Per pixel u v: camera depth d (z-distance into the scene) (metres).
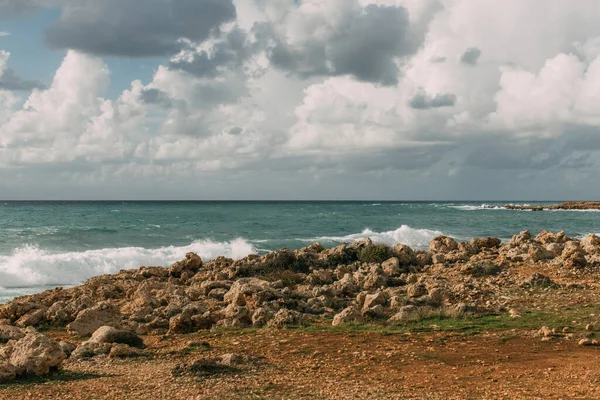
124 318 20.83
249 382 11.70
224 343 16.12
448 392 10.77
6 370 12.16
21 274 34.66
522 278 25.69
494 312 18.84
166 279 31.66
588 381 11.05
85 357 14.55
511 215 117.00
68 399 10.73
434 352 14.11
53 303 24.20
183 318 18.52
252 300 20.88
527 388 10.84
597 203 167.75
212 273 30.89
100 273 37.78
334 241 56.66
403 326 17.34
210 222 87.06
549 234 39.06
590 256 30.58
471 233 67.00
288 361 13.69
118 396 10.86
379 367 12.89
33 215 105.06
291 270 31.12
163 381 11.88
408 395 10.59
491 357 13.42
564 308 19.03
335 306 21.78
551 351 13.73
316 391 10.96
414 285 21.78
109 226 75.12
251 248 49.72
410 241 55.34
